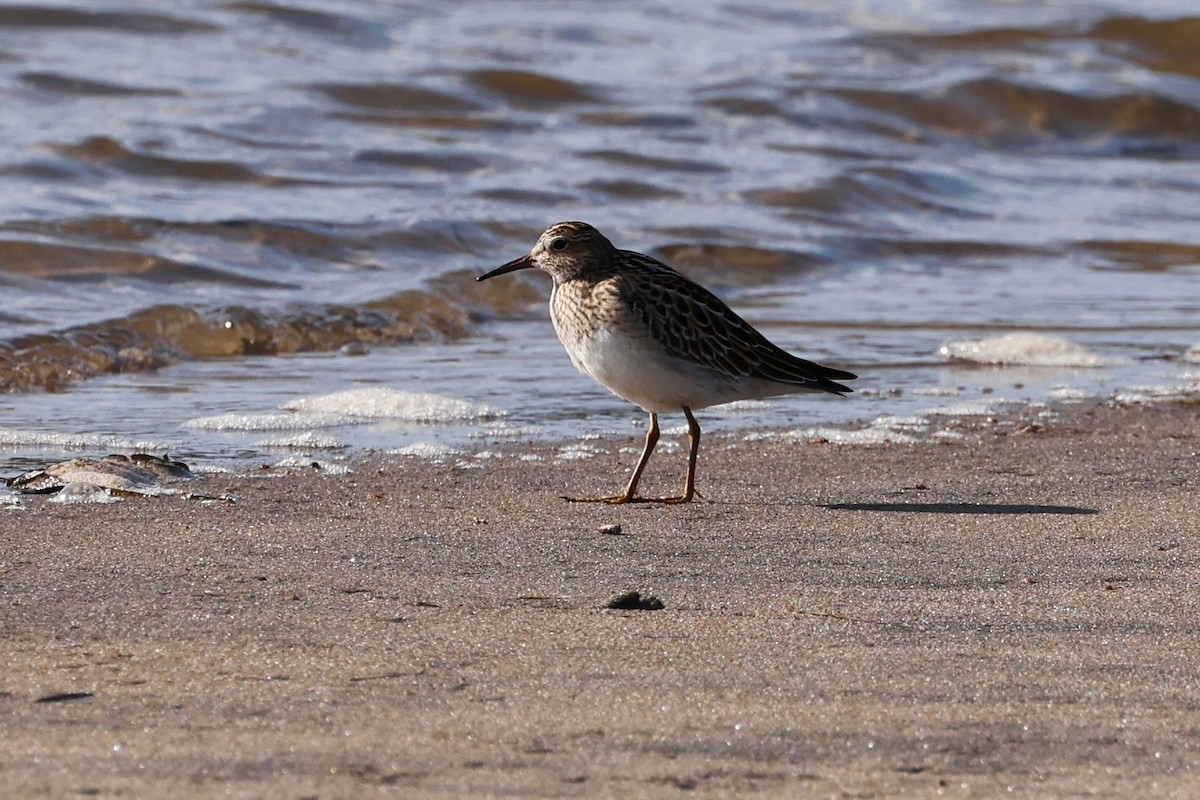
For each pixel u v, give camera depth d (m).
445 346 16.41
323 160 23.38
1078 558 8.75
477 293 18.55
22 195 19.88
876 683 6.21
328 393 13.78
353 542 8.80
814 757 5.38
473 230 20.36
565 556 8.65
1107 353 16.52
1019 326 17.88
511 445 11.99
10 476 10.52
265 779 5.03
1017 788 5.14
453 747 5.37
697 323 10.20
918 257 22.20
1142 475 11.14
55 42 28.91
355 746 5.35
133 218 19.17
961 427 12.90
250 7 32.28
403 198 21.67
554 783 5.08
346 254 19.11
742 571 8.38
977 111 31.42
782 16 39.00
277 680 6.10
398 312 17.20
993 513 9.91
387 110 27.00
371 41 31.91
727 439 12.32
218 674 6.16
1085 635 7.07
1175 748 5.55
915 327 17.77
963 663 6.54
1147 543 9.12
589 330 10.27
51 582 7.66
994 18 40.81
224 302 16.55
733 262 20.75
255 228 19.33
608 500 10.18
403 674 6.21
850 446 12.10
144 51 28.95
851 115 30.11
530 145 25.58
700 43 35.41
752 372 10.34
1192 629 7.22
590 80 30.28
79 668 6.21
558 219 21.36
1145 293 20.16
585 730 5.58
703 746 5.45
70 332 15.08
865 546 9.01
